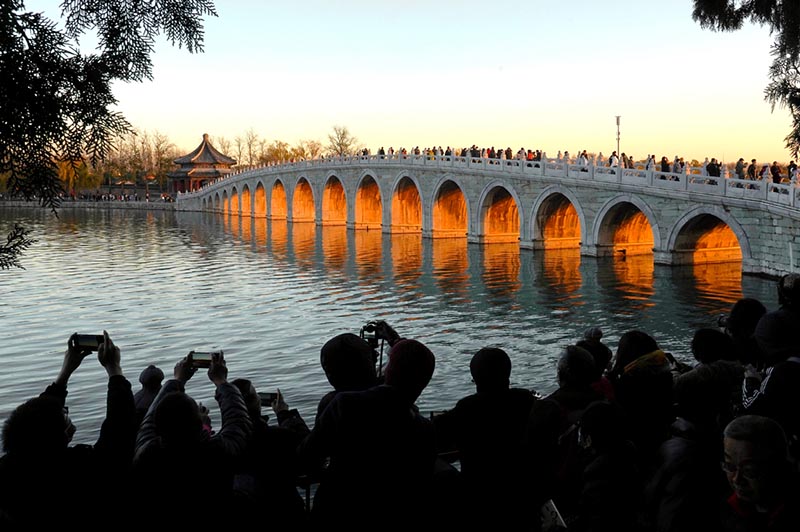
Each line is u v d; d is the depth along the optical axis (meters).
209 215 125.00
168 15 7.16
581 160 48.38
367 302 34.06
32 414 4.54
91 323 29.81
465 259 50.00
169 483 4.67
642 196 43.50
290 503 5.77
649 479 5.33
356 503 4.65
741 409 6.21
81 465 4.67
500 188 58.56
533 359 22.83
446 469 5.40
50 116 6.16
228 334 27.41
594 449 5.37
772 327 6.43
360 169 77.44
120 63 6.82
